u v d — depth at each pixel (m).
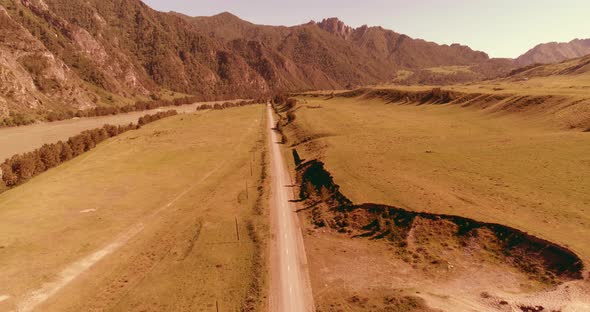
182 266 46.84
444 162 71.06
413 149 83.62
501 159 68.38
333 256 47.19
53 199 71.75
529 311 33.22
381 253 46.62
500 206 49.84
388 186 61.53
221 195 73.69
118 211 66.25
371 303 36.78
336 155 85.38
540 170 60.00
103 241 54.91
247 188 77.44
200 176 87.69
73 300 40.75
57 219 62.22
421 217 50.16
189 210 66.38
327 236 52.88
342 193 61.84
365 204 56.50
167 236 56.19
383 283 40.47
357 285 40.59
